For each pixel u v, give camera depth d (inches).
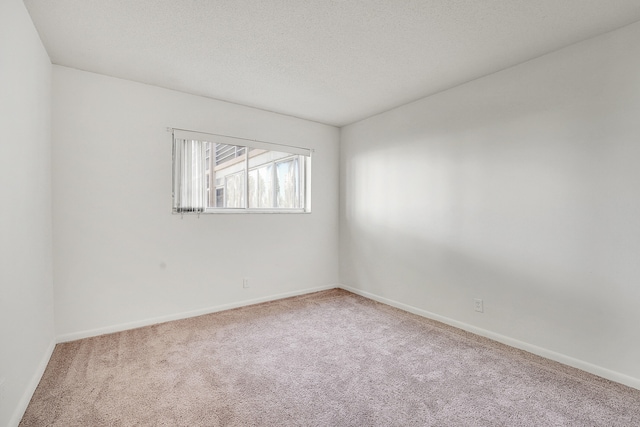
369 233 156.6
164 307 121.2
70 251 102.9
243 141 140.0
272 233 150.9
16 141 66.0
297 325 118.4
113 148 110.3
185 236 125.8
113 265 110.7
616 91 79.3
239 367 86.3
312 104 138.4
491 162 106.0
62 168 101.3
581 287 85.4
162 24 79.4
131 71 106.2
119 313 112.0
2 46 58.2
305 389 75.8
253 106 141.3
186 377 80.7
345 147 171.6
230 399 71.6
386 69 104.2
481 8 72.3
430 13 74.4
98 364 87.2
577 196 86.1
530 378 81.1
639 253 75.9
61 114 101.0
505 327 102.3
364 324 119.8
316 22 78.5
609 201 80.4
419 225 130.9
